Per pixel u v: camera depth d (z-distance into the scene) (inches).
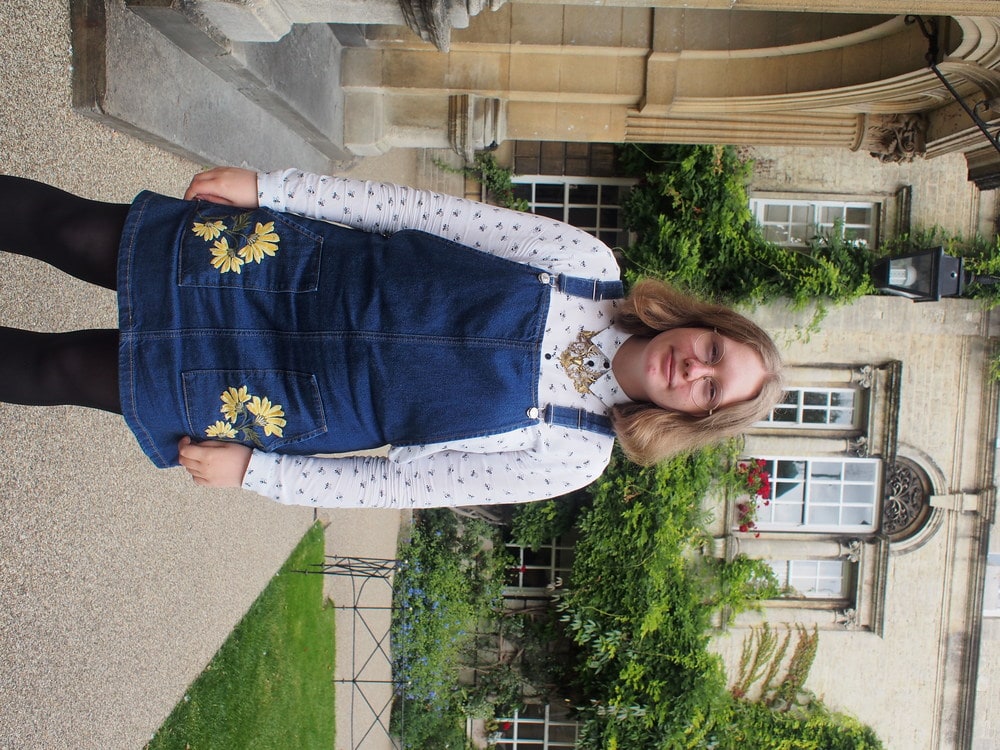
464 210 82.4
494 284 77.3
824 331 301.3
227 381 74.2
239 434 76.7
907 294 269.4
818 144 231.8
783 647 325.1
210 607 188.9
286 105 172.1
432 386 75.2
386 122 224.5
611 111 229.0
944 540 315.9
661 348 81.1
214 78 149.3
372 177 269.9
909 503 316.2
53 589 125.2
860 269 287.0
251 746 205.9
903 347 303.3
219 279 73.5
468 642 378.9
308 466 80.3
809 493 318.7
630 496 313.9
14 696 115.8
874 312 290.0
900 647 323.0
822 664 327.3
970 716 321.4
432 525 377.1
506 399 76.9
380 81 215.9
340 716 286.5
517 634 375.6
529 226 83.8
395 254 76.3
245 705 205.8
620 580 320.5
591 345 83.4
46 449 122.4
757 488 310.8
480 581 373.1
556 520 349.7
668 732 314.3
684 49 209.5
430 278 75.7
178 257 73.7
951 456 309.3
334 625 287.6
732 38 208.1
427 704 362.0
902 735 327.6
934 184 291.6
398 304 74.5
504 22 210.2
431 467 81.2
